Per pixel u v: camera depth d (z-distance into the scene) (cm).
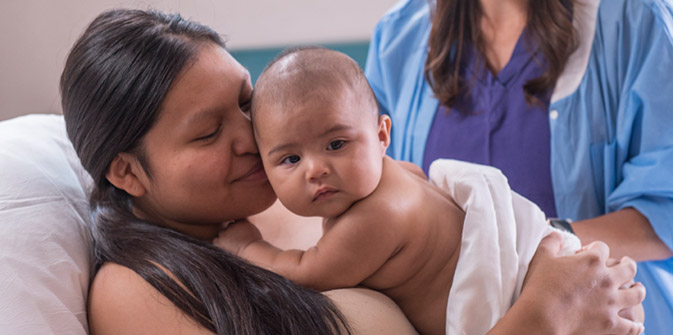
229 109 91
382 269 89
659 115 132
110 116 89
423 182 100
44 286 85
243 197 95
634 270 94
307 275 88
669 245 128
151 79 87
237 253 96
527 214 97
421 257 89
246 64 230
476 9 149
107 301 86
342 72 83
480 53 150
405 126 165
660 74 131
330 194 83
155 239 90
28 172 99
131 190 95
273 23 234
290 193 83
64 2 230
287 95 81
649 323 139
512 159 148
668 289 135
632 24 136
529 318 83
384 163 92
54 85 237
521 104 147
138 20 92
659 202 131
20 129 112
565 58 142
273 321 81
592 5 140
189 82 88
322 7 232
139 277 86
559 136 143
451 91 153
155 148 90
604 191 144
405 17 168
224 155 91
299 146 82
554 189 145
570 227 129
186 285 84
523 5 146
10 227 88
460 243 93
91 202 101
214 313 81
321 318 82
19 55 233
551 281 87
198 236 103
